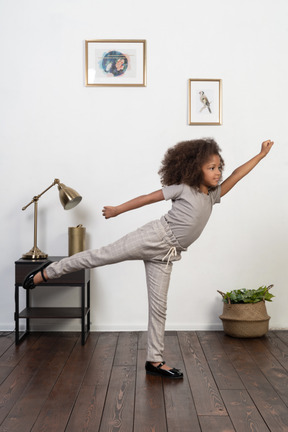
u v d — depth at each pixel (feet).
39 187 12.66
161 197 8.66
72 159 12.66
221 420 7.04
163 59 12.62
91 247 12.71
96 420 7.04
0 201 12.66
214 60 12.65
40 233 12.69
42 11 12.55
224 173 12.68
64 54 12.59
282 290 12.84
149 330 9.11
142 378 8.84
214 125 12.65
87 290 12.48
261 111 12.69
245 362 9.81
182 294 12.75
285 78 12.69
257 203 12.78
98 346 11.12
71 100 12.62
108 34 12.60
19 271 11.41
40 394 8.04
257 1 12.64
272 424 6.89
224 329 12.12
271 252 12.81
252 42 12.66
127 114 12.66
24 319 12.76
